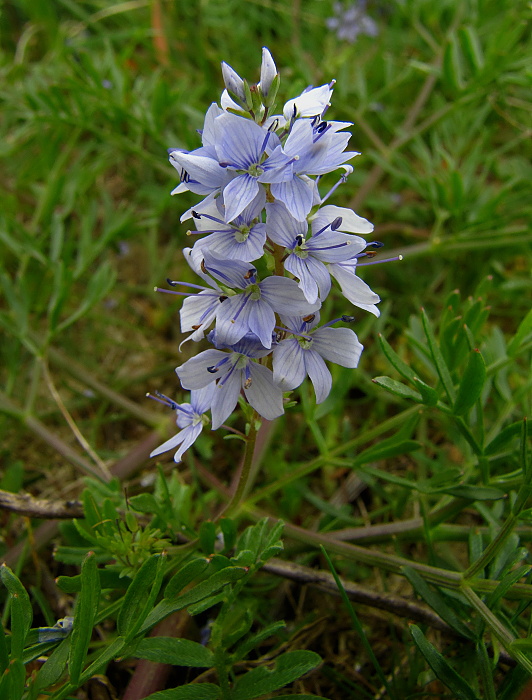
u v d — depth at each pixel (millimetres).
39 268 138
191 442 69
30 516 87
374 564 81
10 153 145
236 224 62
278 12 178
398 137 143
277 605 96
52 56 165
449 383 77
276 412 66
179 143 130
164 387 136
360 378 123
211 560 70
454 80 125
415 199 160
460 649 84
